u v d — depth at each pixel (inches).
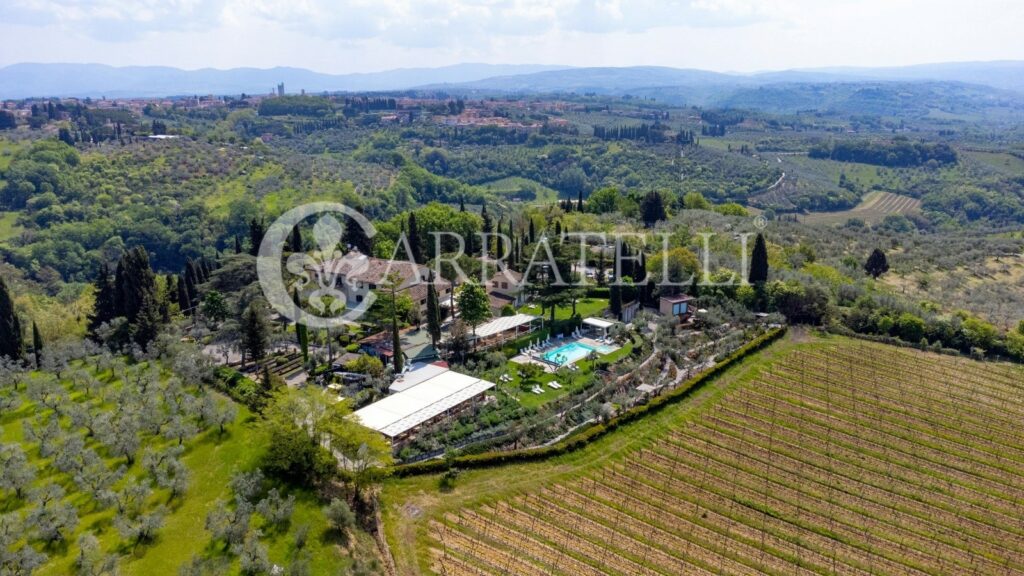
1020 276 5629.9
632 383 3604.8
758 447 3100.4
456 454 2864.2
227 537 2160.4
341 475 2608.3
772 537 2544.3
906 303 4500.5
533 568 2289.6
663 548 2447.1
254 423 2851.9
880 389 3646.7
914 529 2608.3
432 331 3853.3
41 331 4121.6
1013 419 3366.1
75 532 2135.8
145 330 3622.0
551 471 2861.7
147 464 2429.9
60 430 2640.3
